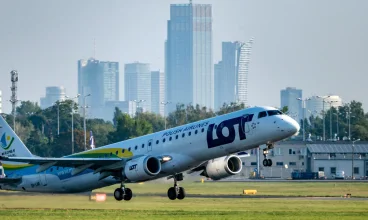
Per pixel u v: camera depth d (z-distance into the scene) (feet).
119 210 634.84
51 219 549.54
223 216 566.36
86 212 611.47
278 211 624.18
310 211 625.41
